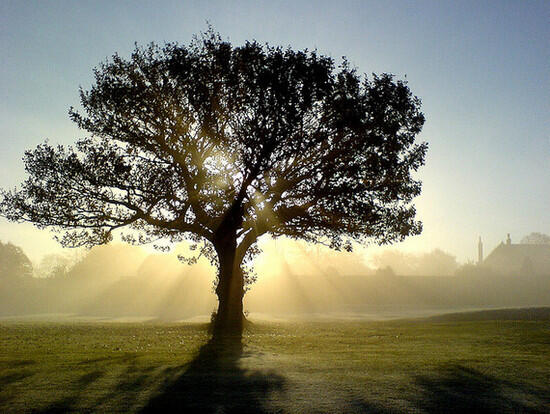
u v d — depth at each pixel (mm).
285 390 9906
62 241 26859
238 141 25000
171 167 26344
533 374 11352
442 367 12305
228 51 25578
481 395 9484
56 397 9359
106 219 26109
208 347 17531
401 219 27547
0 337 22250
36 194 25406
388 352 15625
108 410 8555
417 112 27312
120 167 25078
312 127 25594
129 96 25719
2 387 10133
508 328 24234
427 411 8484
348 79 26078
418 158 27828
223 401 9117
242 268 30766
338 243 29203
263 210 26359
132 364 12969
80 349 16875
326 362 13320
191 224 27062
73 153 25969
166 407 8750
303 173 26188
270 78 23938
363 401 9094
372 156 26031
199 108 25031
